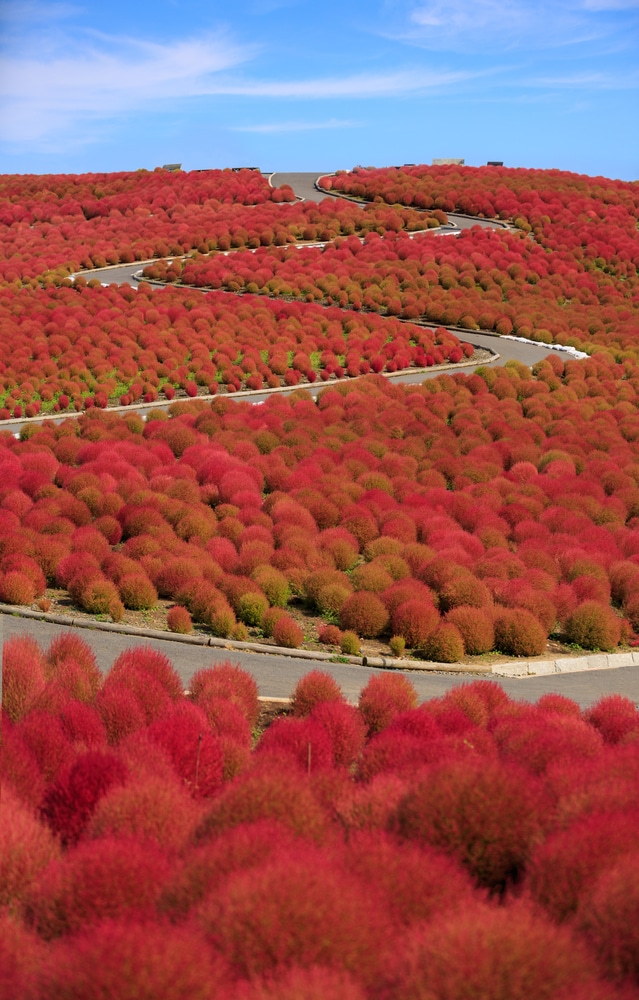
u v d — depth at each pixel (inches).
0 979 184.4
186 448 1148.5
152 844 235.1
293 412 1327.5
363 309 2126.0
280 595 735.1
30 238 2719.0
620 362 1892.2
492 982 169.5
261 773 262.1
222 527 868.6
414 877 211.8
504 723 394.0
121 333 1723.7
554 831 243.3
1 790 279.0
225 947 185.0
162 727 346.9
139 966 171.8
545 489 1077.8
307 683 468.4
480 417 1360.7
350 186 3390.7
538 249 2647.6
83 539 792.9
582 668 673.6
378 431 1257.4
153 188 3344.0
